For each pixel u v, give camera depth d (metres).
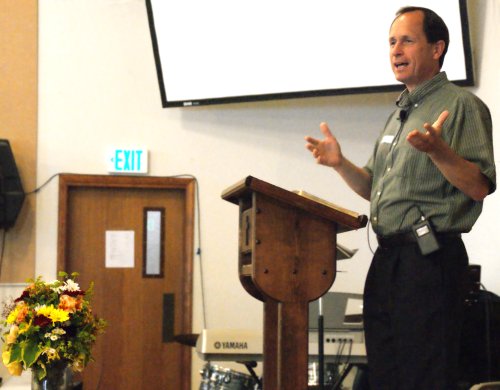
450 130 2.73
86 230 6.59
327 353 4.67
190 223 6.64
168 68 6.34
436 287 2.62
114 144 6.60
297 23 5.98
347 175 3.07
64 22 6.61
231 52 6.18
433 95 2.84
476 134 2.68
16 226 6.43
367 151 6.75
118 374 6.52
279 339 2.46
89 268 6.57
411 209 2.71
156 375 6.56
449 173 2.48
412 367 2.62
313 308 5.00
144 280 6.64
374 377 2.79
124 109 6.63
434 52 2.85
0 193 6.18
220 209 6.70
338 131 6.77
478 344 4.64
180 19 6.23
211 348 4.60
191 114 6.71
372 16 5.79
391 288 2.72
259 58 6.13
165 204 6.72
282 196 2.46
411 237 2.70
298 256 2.49
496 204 5.52
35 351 3.67
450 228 2.65
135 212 6.67
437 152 2.43
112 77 6.64
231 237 6.70
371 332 2.82
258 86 6.16
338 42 5.91
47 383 3.74
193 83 6.31
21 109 6.50
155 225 6.69
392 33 2.89
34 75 6.54
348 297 5.12
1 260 6.39
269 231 2.48
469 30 5.63
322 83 6.00
